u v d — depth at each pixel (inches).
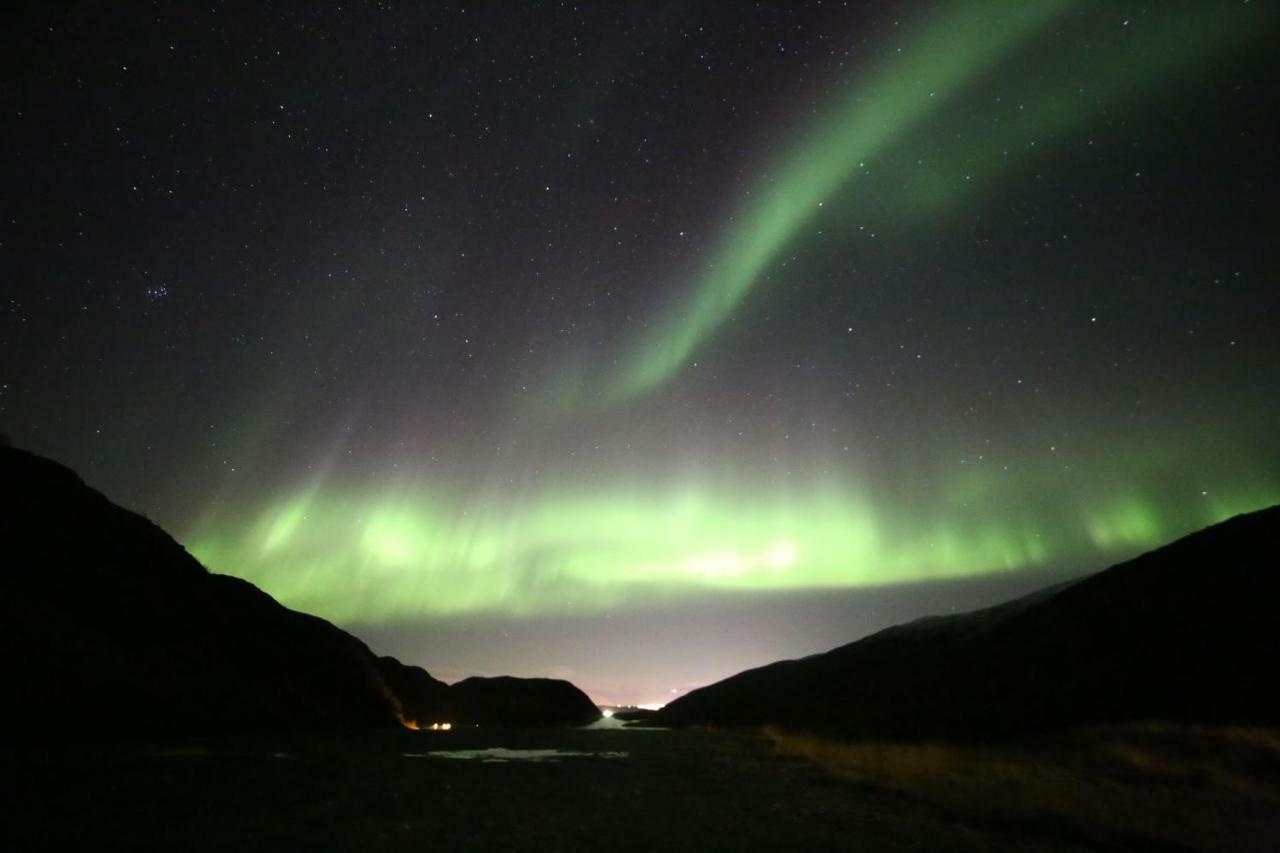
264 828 359.6
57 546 857.5
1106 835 384.5
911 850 361.7
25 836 321.4
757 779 615.5
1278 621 487.2
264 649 1026.7
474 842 354.6
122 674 731.4
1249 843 347.9
